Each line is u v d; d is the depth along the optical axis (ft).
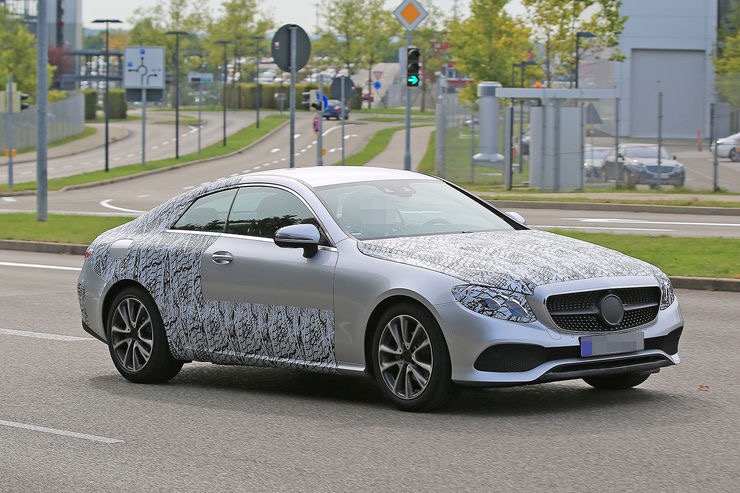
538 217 108.58
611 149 149.48
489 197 127.95
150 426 30.07
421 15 113.70
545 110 142.72
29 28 522.06
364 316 30.99
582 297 29.37
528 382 28.60
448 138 161.27
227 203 35.37
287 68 92.17
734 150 178.91
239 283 33.81
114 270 37.09
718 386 33.94
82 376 37.93
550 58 216.54
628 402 31.55
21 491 23.91
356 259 31.50
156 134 359.25
